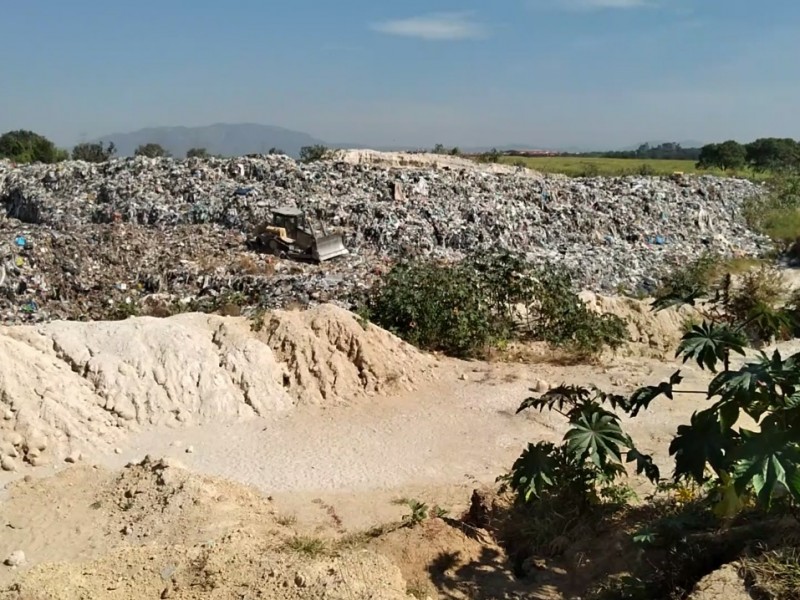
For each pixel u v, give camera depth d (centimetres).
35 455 882
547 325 1400
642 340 1450
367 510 788
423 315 1327
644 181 2948
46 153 4016
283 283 1622
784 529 492
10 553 676
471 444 966
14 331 1027
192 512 721
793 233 2562
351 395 1100
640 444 954
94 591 591
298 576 580
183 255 1809
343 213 2119
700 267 1998
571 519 657
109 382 1001
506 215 2303
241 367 1076
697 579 493
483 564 631
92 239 1845
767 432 426
